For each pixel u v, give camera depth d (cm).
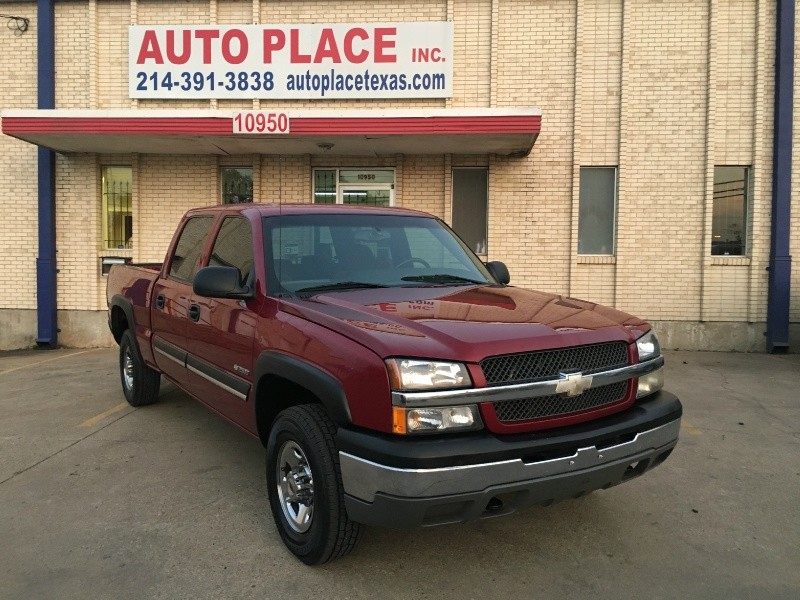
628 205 1011
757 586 310
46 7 1043
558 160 1019
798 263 998
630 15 998
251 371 366
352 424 286
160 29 1035
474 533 366
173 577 315
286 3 1036
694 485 439
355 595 300
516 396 281
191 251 502
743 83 997
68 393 704
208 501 407
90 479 444
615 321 345
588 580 315
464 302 351
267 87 1032
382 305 337
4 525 373
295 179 1055
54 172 1068
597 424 303
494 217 1028
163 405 646
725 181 1016
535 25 1013
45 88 1052
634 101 1006
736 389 729
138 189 1069
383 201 1064
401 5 1027
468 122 865
